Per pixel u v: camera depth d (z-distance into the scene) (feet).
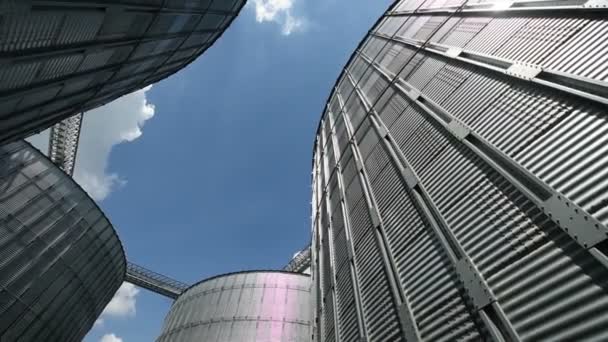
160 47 45.47
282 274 81.10
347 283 31.83
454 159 22.86
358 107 50.88
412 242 23.32
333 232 42.16
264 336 65.00
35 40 23.02
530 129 18.22
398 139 32.07
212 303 76.13
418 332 18.88
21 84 24.99
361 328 25.18
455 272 18.48
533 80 19.57
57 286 66.69
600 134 14.84
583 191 14.01
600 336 11.27
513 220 16.56
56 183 72.38
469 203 19.66
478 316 15.90
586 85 16.53
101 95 43.75
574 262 13.16
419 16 47.55
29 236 61.57
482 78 24.38
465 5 34.91
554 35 20.77
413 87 34.42
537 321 13.34
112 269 88.69
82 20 26.48
